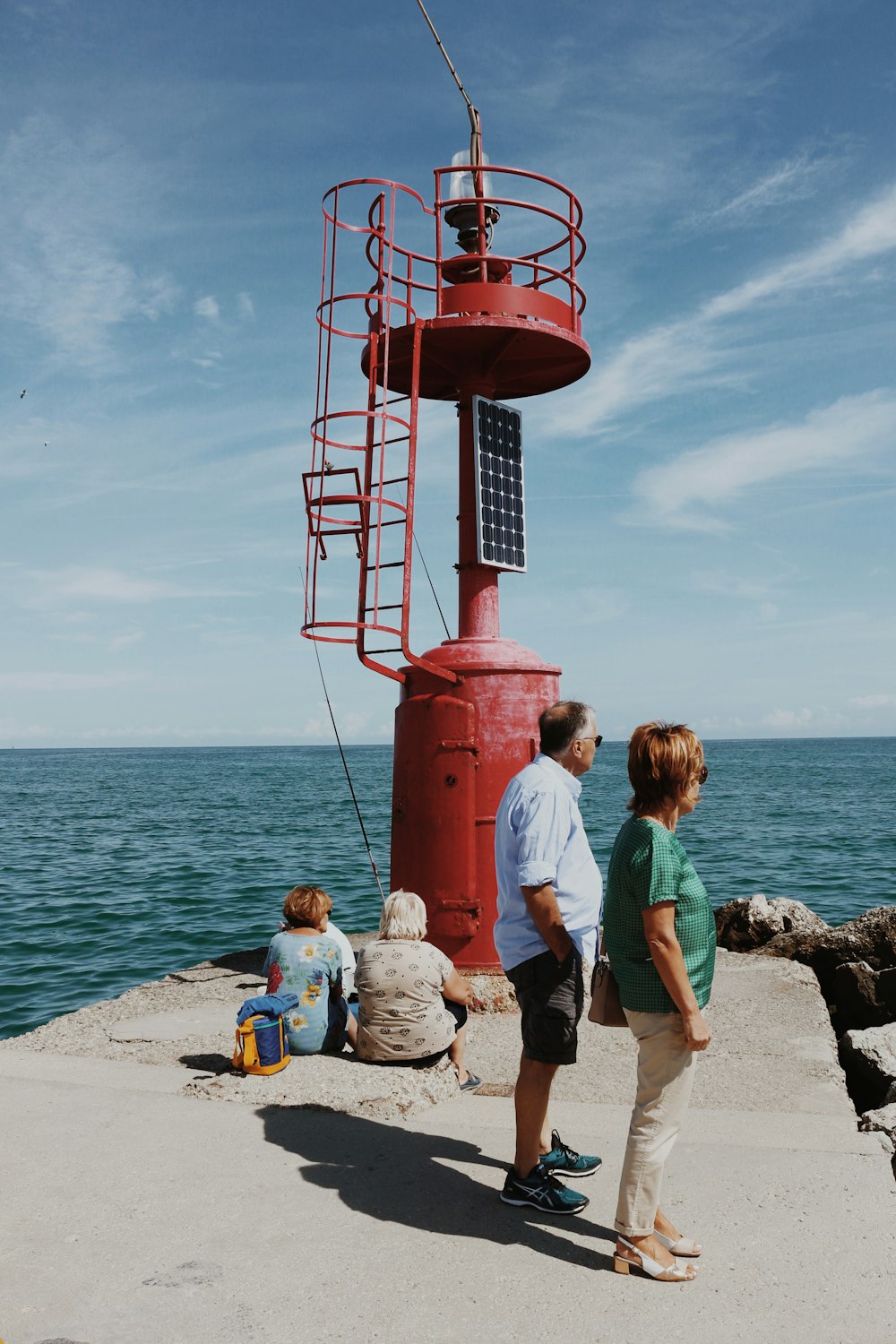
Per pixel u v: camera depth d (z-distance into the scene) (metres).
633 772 3.20
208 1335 2.75
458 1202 3.57
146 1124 4.28
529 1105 3.50
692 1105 4.73
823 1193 3.60
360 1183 3.71
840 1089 4.98
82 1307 2.87
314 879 18.77
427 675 6.75
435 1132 4.26
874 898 16.92
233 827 30.47
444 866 6.59
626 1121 4.44
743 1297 2.94
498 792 6.62
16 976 11.62
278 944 5.24
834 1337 2.74
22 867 21.31
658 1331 2.78
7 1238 3.27
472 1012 6.41
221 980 7.50
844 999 7.86
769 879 19.16
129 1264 3.11
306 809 38.72
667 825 3.20
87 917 15.15
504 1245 3.26
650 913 3.00
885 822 31.78
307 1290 2.98
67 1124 4.27
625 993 3.12
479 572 7.01
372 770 103.12
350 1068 4.88
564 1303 2.92
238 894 17.02
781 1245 3.23
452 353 7.04
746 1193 3.60
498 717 6.64
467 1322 2.83
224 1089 4.66
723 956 8.27
